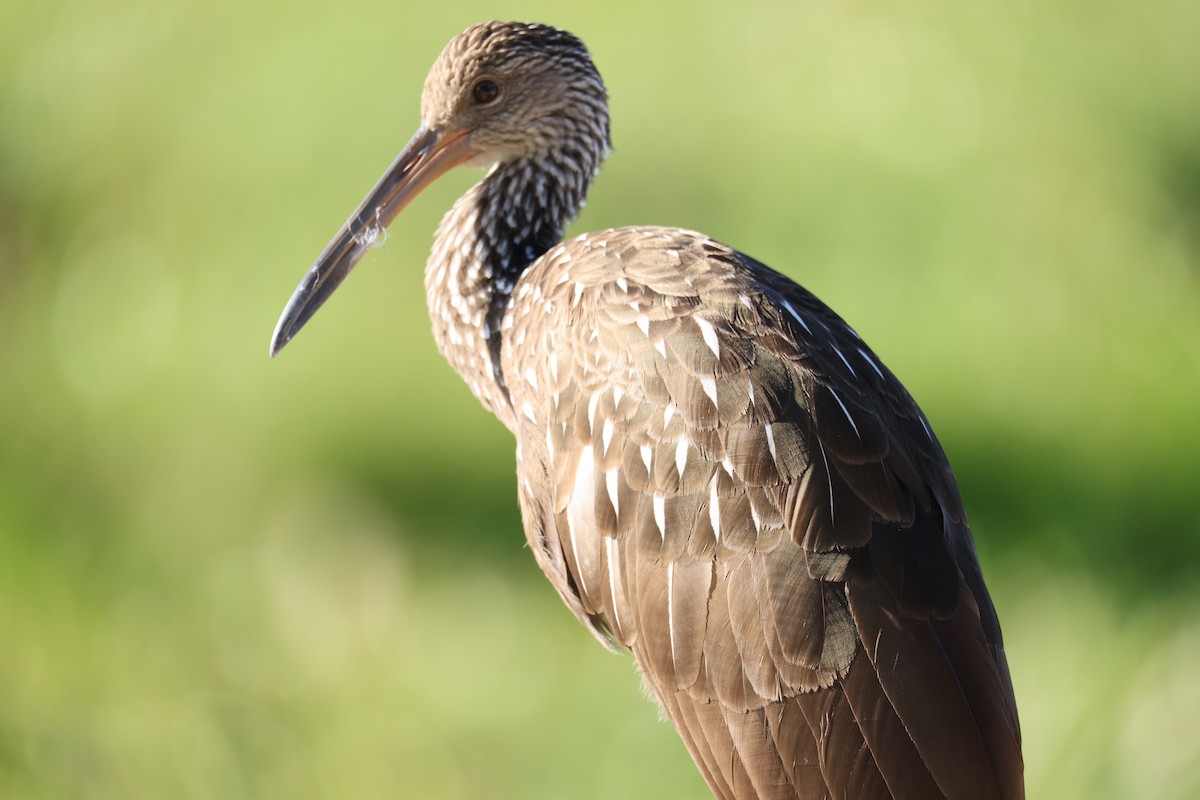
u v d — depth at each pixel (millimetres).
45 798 10961
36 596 12695
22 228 16078
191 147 15852
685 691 6762
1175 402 12609
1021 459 12406
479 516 12742
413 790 10867
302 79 15875
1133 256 13539
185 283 14867
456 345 8648
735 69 15227
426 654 11711
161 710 11633
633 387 6938
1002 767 6336
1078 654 10828
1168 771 9805
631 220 14391
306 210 14875
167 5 17062
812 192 14266
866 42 15211
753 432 6676
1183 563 11547
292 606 12297
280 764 11195
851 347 7164
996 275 13523
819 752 6445
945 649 6418
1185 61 14750
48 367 14789
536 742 10992
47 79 17000
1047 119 14430
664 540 6770
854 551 6512
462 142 8648
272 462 13414
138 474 13680
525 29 8633
